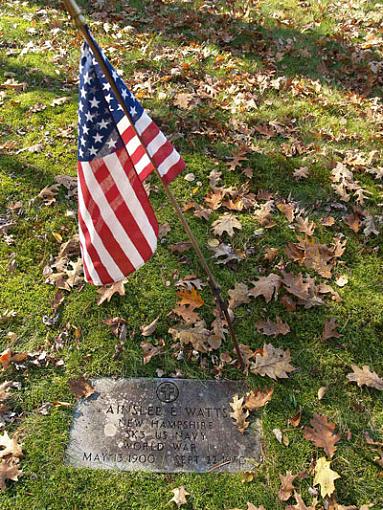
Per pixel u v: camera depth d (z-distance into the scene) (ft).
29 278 5.95
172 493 4.39
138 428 4.75
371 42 10.66
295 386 5.08
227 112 8.33
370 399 5.02
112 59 9.56
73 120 8.11
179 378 5.09
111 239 4.23
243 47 10.17
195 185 7.04
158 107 8.29
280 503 4.35
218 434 4.72
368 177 7.26
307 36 10.84
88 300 5.71
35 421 4.81
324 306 5.73
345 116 8.52
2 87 8.77
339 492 4.42
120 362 5.21
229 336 5.42
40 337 5.44
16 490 4.39
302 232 6.48
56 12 11.30
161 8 11.56
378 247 6.35
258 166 7.32
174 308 5.63
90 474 4.49
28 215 6.62
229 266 6.09
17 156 7.41
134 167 4.15
